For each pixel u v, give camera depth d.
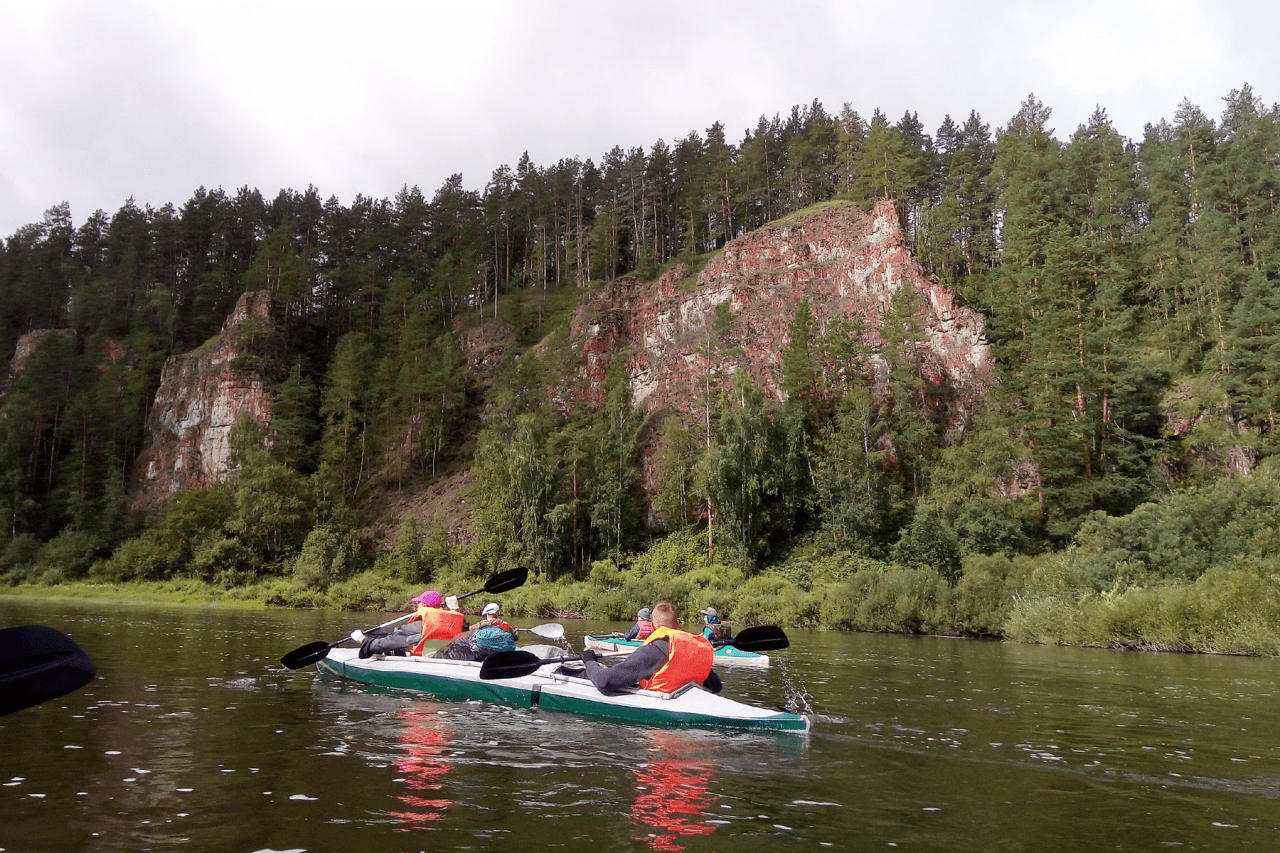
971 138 92.94
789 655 17.69
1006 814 5.16
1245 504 29.73
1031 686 12.34
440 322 91.81
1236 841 4.66
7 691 2.58
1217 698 11.18
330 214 101.00
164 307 93.44
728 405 57.66
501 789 5.49
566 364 69.00
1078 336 47.50
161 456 78.56
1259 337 45.28
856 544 46.59
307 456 75.25
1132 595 23.52
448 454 73.50
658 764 6.37
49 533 74.25
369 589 43.81
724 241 92.44
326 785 5.52
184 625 24.00
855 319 60.94
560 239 98.62
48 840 4.30
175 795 5.23
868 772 6.26
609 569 44.97
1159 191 62.06
